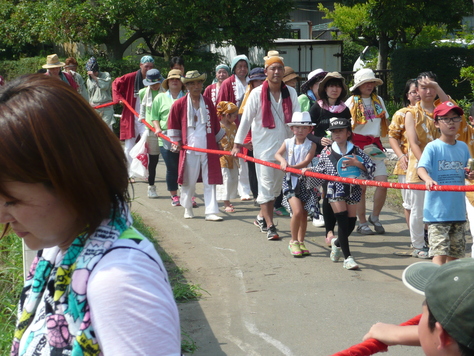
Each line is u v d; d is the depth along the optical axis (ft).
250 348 15.31
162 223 28.30
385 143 47.65
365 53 89.30
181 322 16.90
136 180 38.81
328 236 24.72
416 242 23.26
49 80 5.16
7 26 75.36
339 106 26.25
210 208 28.78
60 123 4.91
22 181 4.89
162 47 76.84
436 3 69.00
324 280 20.58
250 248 24.36
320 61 85.92
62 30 65.72
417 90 24.73
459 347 5.51
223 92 32.42
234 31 69.67
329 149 22.35
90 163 5.02
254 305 18.21
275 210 30.66
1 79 32.37
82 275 4.91
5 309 16.67
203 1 65.77
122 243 5.09
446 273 5.71
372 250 24.40
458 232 19.20
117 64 66.44
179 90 31.37
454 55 65.82
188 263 22.34
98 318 4.75
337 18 80.64
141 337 4.71
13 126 4.83
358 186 21.62
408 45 80.64
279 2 70.49
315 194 23.16
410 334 7.52
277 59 25.22
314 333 16.21
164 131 31.12
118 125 62.23
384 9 68.95
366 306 18.11
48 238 5.25
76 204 5.03
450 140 18.98
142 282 4.87
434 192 18.83
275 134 25.22
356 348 7.70
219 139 29.22
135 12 65.57
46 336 5.04
